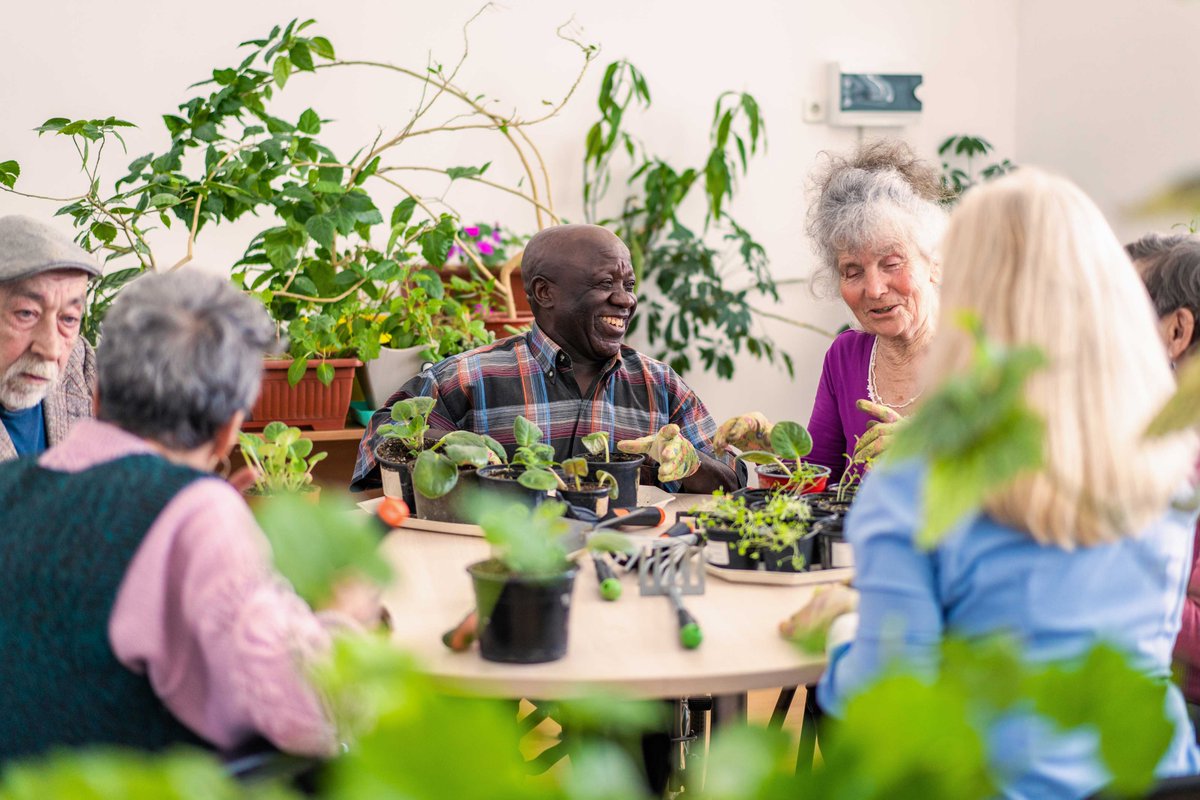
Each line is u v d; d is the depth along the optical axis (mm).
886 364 2422
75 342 2279
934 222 2277
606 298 2268
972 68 4887
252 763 1106
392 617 1537
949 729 314
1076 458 1021
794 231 4789
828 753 330
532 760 1463
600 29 4461
